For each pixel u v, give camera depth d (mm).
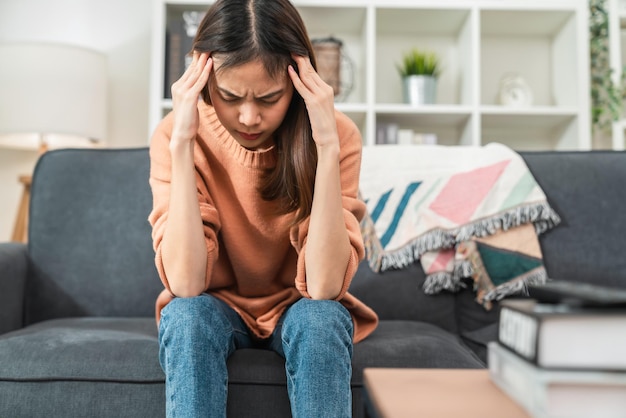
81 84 2629
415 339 1254
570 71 3088
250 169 1201
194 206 1120
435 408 519
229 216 1250
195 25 2955
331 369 908
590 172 1656
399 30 3277
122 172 1718
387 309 1634
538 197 1600
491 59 3344
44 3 3168
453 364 1147
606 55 3189
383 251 1647
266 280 1291
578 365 497
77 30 3174
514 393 546
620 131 3066
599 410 483
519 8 2996
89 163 1732
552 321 501
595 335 498
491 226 1599
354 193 1242
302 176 1141
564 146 3158
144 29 3205
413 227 1658
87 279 1646
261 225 1231
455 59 3322
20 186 3066
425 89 3045
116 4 3199
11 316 1545
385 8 2988
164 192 1209
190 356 936
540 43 3350
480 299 1588
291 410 1043
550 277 1581
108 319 1570
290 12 1049
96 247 1662
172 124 1282
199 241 1111
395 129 3055
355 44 3295
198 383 923
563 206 1629
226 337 1043
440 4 2977
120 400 1111
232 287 1324
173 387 930
